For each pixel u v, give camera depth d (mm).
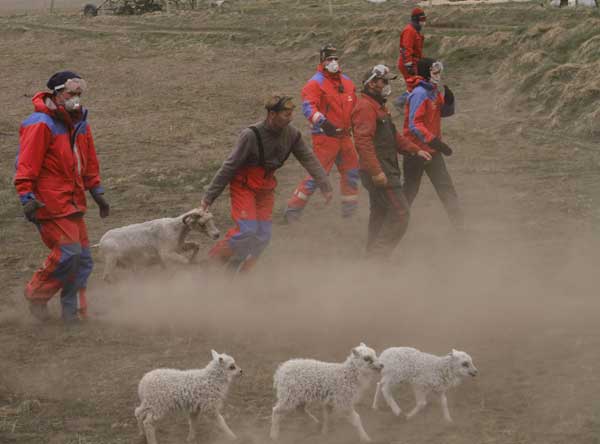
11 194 19953
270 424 8742
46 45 50844
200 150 24609
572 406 8852
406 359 8773
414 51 22562
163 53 45156
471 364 8570
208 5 71688
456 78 31188
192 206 18641
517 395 9242
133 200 19234
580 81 25781
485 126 25078
